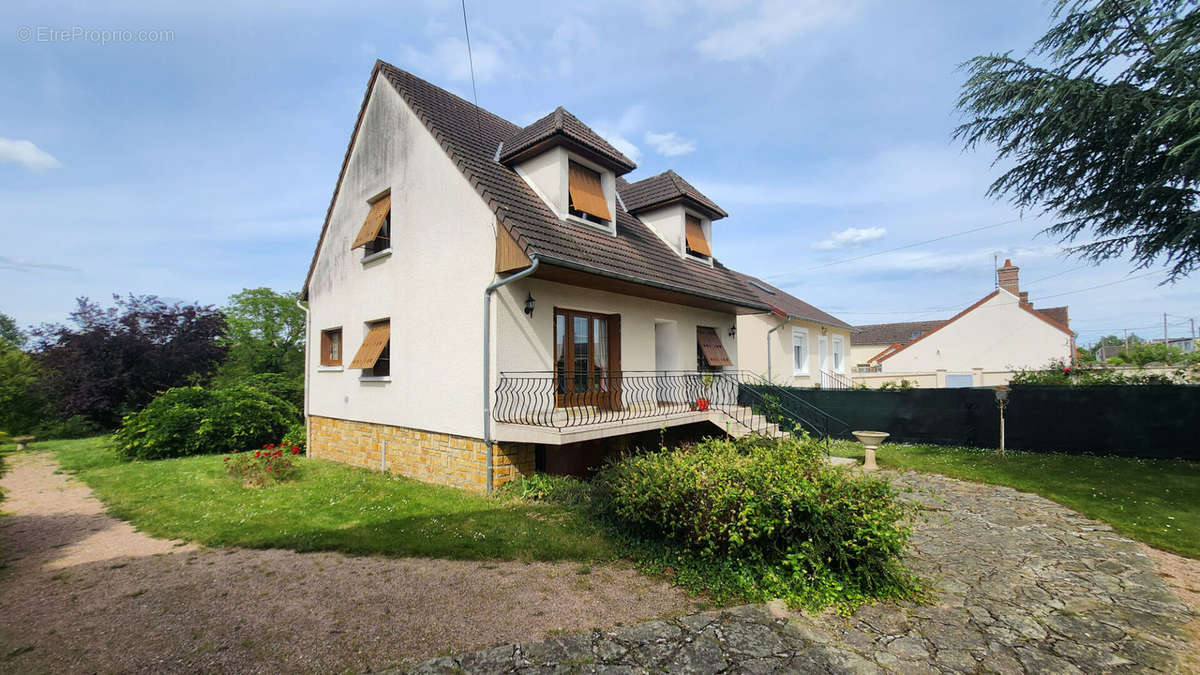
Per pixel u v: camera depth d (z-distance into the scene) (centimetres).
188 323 2011
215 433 1327
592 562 491
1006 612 396
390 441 941
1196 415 1038
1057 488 829
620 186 1430
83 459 1224
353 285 1079
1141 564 505
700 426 1186
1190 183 820
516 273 716
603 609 393
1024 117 950
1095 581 461
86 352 1795
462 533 568
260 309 3102
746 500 431
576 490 698
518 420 759
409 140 920
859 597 405
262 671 307
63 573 472
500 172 895
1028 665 319
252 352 2936
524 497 715
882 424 1418
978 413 1283
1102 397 1135
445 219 829
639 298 1037
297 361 2866
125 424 1286
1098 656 331
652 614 384
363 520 623
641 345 1034
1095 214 955
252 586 438
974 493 829
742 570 432
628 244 1017
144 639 346
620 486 562
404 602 405
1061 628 370
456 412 793
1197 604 413
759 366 1794
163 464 1117
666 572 464
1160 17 775
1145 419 1088
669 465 536
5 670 306
